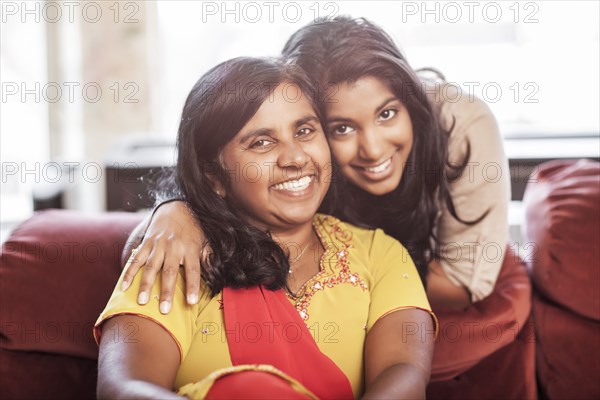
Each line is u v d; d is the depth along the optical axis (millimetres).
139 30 2355
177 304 1040
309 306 1099
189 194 1145
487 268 1292
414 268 1185
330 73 1199
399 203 1323
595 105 2223
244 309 1066
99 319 1017
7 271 1258
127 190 1736
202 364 1044
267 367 937
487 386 1260
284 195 1106
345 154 1245
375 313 1109
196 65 2441
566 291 1288
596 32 2189
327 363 1046
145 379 943
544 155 1754
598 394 1275
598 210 1319
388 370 1024
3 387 1213
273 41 2381
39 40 2387
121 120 2406
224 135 1101
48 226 1346
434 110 1289
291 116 1096
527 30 2215
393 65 1211
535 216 1405
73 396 1229
